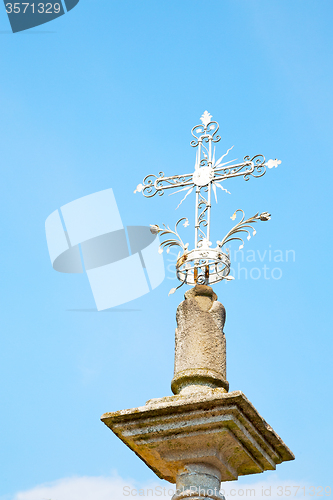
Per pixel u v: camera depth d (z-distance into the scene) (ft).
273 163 23.15
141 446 18.98
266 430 18.76
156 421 18.35
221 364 20.25
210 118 24.76
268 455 19.66
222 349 20.58
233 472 19.69
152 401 18.75
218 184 23.40
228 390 20.11
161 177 24.18
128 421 18.58
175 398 18.56
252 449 19.10
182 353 20.45
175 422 18.29
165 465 19.44
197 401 17.85
